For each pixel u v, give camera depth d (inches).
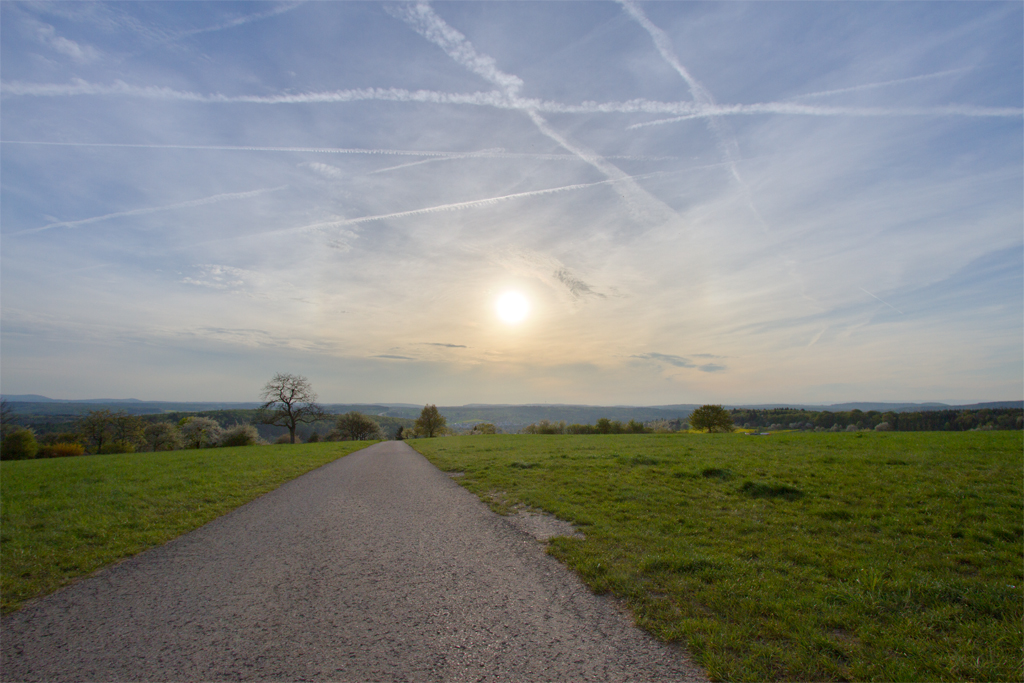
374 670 169.5
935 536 322.3
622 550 302.4
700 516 390.6
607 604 224.2
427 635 197.0
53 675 170.9
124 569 297.3
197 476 750.5
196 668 173.8
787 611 207.3
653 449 997.2
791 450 855.7
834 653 176.4
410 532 378.6
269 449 1728.6
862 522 359.9
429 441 2139.5
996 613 204.8
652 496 473.1
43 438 2696.9
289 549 337.1
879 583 235.9
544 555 305.1
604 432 3528.5
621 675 163.8
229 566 299.9
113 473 813.9
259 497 573.9
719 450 916.0
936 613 201.9
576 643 187.5
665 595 230.2
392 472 827.4
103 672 172.4
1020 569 253.0
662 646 183.8
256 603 237.1
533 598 234.4
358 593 247.6
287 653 184.1
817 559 277.0
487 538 351.9
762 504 429.1
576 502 460.4
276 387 2896.2
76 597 250.2
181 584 267.7
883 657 171.5
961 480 485.4
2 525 412.5
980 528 328.5
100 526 405.4
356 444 2182.6
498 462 860.0
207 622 215.8
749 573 254.8
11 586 266.8
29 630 211.0
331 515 455.8
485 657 177.5
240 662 177.8
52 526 409.1
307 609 227.8
